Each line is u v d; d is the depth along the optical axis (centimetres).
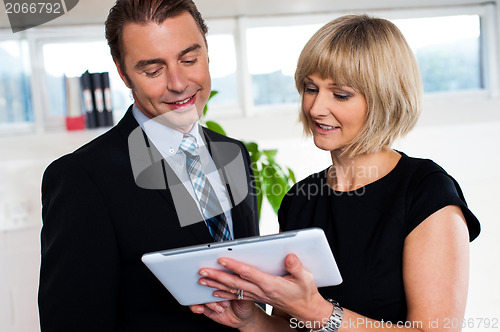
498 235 299
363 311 120
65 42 275
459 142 292
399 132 123
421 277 113
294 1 265
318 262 103
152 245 127
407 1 284
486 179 295
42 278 123
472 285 302
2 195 258
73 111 274
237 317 123
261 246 98
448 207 115
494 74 311
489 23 306
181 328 128
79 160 128
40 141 264
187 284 107
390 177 126
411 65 122
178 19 123
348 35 119
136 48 123
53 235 122
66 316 119
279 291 103
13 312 262
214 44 290
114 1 240
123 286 129
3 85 275
